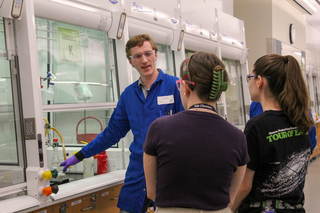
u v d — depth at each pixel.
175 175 0.87
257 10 5.42
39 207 1.45
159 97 1.67
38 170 1.50
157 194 0.91
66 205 1.61
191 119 0.91
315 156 6.36
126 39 2.09
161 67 2.67
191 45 2.93
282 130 1.14
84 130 2.46
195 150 0.86
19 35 1.53
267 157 1.14
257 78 1.26
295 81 1.15
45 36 1.87
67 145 2.42
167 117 0.95
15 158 1.57
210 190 0.86
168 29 2.56
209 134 0.88
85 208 1.72
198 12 3.03
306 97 1.15
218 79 0.90
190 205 0.85
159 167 0.91
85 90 2.11
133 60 1.63
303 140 1.17
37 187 1.49
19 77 1.55
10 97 1.57
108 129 1.76
